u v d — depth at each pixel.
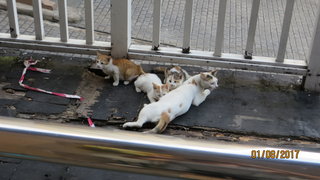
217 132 2.86
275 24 4.88
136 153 0.82
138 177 2.45
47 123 0.86
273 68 3.26
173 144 0.82
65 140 0.83
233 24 4.78
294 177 0.79
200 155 0.81
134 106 3.03
